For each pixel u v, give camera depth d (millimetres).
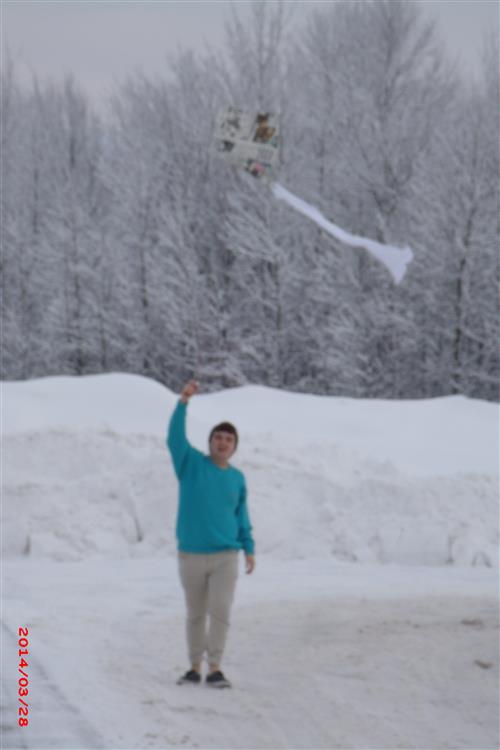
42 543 18750
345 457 22969
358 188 52625
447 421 31453
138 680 10094
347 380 50844
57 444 21984
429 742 8406
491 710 9336
